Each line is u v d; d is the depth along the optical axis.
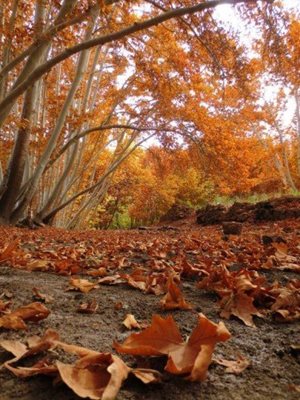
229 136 12.53
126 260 3.57
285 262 3.07
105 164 21.95
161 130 12.15
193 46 9.06
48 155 10.38
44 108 12.48
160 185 23.42
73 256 3.68
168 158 15.55
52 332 1.28
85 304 1.85
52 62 5.77
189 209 17.31
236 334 1.48
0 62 7.82
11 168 10.09
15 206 10.48
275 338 1.44
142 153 24.41
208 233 8.64
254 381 1.08
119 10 9.15
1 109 6.10
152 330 1.17
